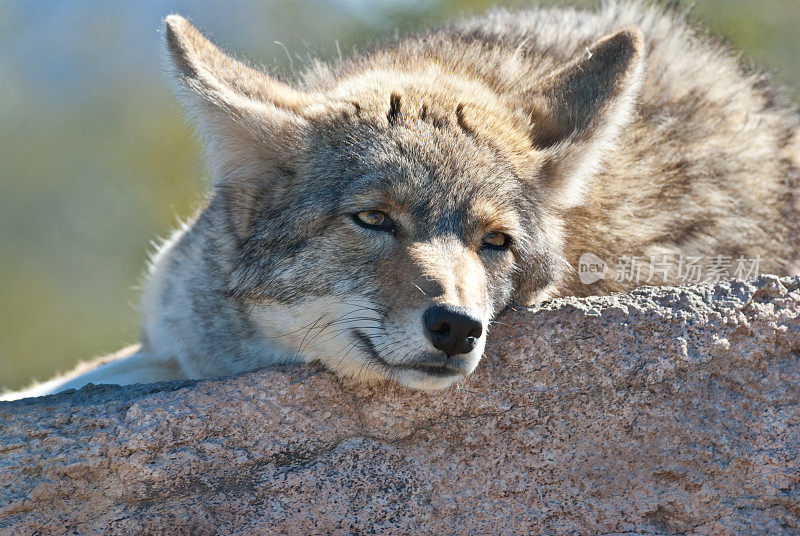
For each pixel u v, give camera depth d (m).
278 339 8.19
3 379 24.48
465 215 7.73
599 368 7.17
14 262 25.66
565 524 7.12
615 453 7.16
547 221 8.60
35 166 26.66
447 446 7.14
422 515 7.04
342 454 7.01
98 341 25.08
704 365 7.18
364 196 7.63
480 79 9.66
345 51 12.48
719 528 7.08
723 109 10.99
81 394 7.12
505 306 8.02
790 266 10.56
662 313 7.21
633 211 9.66
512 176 8.17
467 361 6.88
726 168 10.41
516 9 13.30
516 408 7.16
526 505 7.11
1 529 6.45
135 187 25.88
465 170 7.87
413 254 7.34
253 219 8.24
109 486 6.60
